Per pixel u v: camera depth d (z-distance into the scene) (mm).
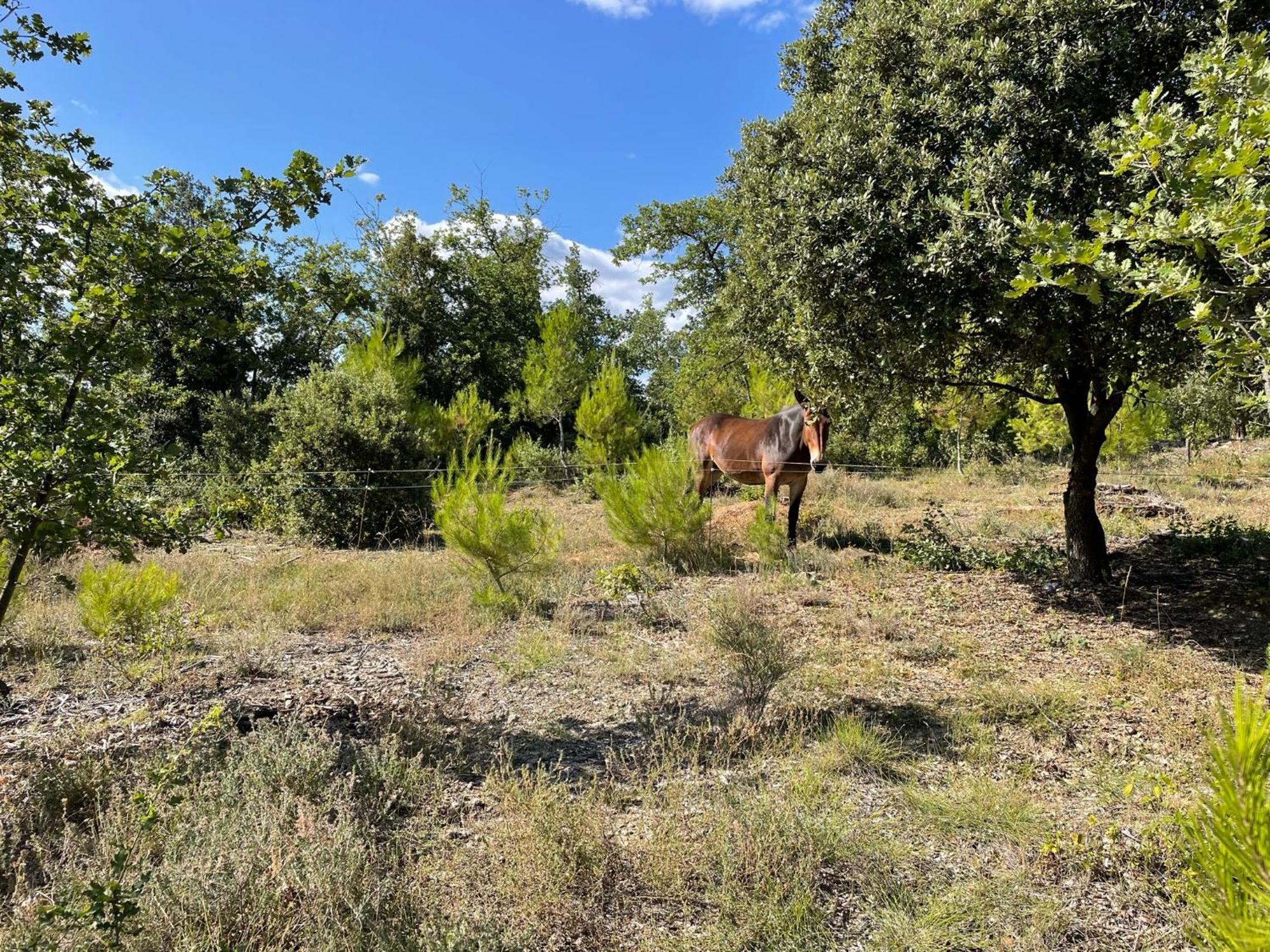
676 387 20516
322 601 7137
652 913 2742
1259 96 2309
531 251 32156
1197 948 2367
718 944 2535
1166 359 5742
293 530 11234
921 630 6148
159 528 3531
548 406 19688
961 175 5152
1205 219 2336
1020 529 9906
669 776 3684
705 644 5840
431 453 13555
